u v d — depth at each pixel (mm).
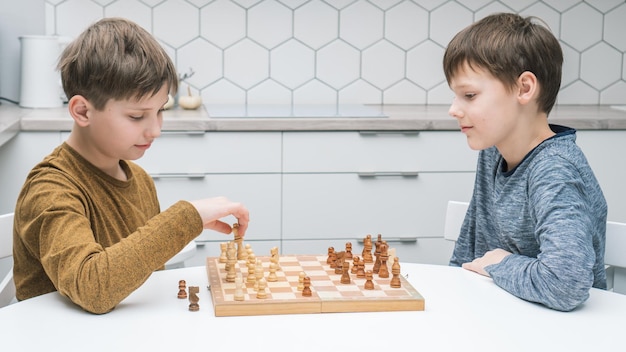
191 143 2770
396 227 2908
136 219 1449
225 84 3318
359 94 3389
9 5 3127
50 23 3168
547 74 1411
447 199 2910
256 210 2838
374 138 2848
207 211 1265
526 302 1260
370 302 1190
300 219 2861
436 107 3309
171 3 3232
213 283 1274
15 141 2668
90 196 1343
